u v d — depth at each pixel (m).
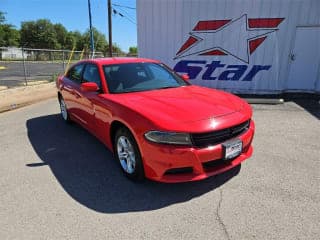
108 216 2.99
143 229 2.77
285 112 7.18
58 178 3.84
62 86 5.98
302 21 8.81
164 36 9.77
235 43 9.39
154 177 3.25
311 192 3.34
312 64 9.15
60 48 95.56
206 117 3.24
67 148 4.89
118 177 3.82
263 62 9.36
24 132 5.86
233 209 3.04
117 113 3.60
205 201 3.21
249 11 9.03
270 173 3.82
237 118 3.37
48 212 3.08
